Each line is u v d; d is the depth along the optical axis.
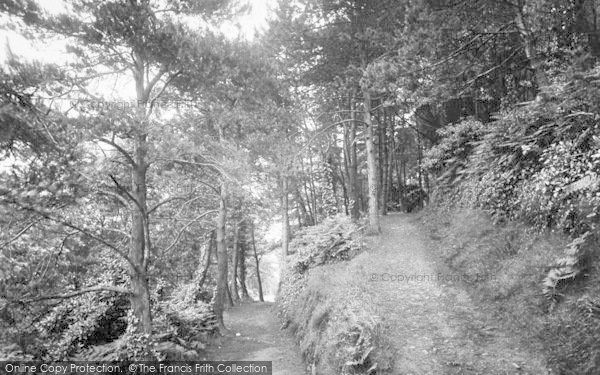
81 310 11.70
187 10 10.51
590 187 7.44
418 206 27.20
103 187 10.11
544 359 6.23
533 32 9.90
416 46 11.39
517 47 12.77
